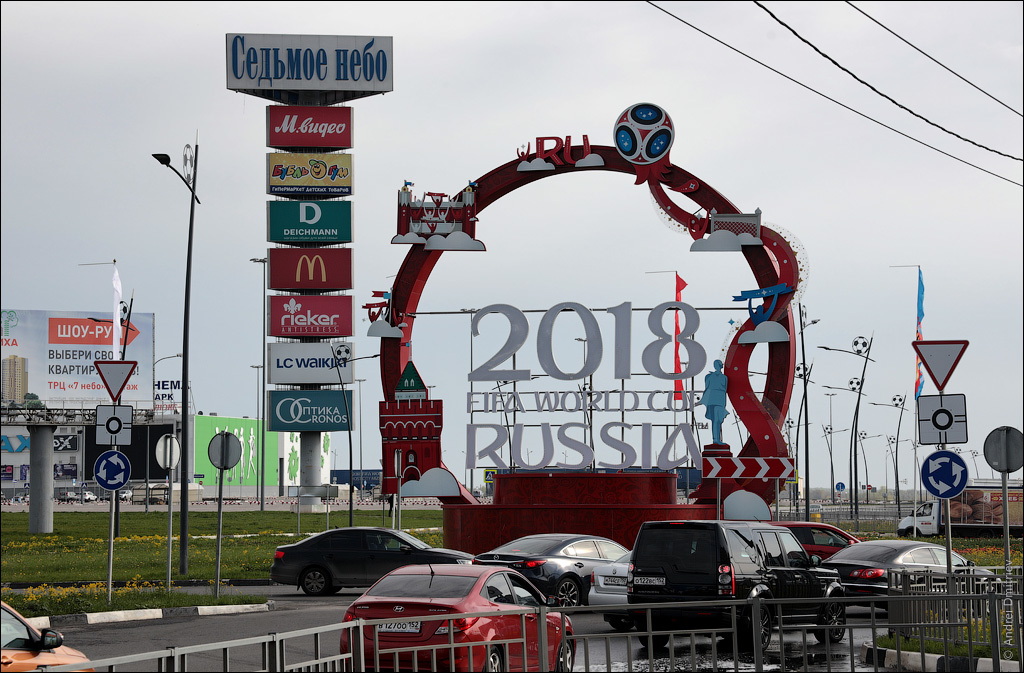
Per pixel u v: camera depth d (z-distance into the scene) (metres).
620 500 32.62
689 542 16.91
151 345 85.56
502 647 12.37
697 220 33.19
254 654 10.61
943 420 16.11
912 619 15.32
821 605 17.89
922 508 60.50
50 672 8.41
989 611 13.88
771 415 32.75
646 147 33.81
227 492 131.75
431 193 35.19
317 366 72.38
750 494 32.19
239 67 71.38
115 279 70.69
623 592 20.42
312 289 72.19
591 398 33.22
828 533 27.19
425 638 11.91
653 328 33.19
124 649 15.26
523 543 21.61
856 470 71.19
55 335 82.94
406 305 35.03
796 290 32.28
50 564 36.03
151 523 65.75
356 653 10.78
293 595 26.28
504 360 33.72
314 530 59.81
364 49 72.38
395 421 34.81
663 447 32.81
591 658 15.73
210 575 30.83
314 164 71.75
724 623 16.64
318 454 75.19
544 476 33.22
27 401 81.56
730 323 33.00
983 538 56.53
